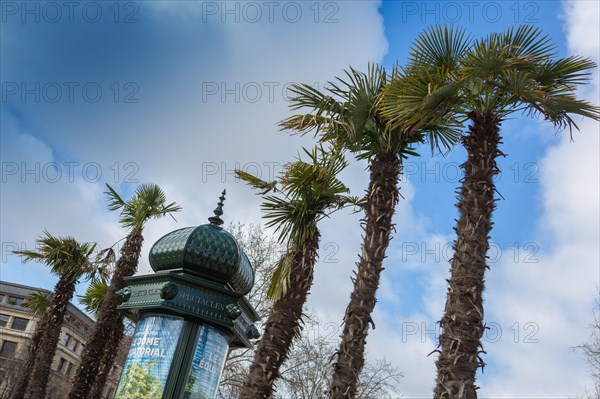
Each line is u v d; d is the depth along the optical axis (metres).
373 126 10.96
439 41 10.22
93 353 14.62
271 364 10.14
